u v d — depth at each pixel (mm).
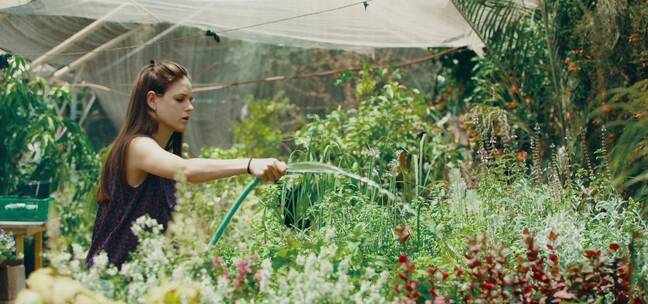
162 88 3346
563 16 6957
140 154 3195
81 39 7445
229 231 4277
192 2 6242
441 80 9281
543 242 3762
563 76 6828
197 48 10602
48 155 8273
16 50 7500
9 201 5574
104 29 7387
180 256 3076
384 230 4094
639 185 4934
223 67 12789
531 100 7250
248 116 14266
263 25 7094
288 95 15016
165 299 2646
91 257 3248
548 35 6883
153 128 3365
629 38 6082
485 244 3312
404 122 7633
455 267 3490
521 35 7141
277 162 3180
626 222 4188
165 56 9508
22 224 5484
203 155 10969
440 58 9109
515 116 7094
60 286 2568
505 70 7316
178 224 3002
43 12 6473
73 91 12328
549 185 4844
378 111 7875
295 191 5148
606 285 3289
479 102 8219
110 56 8984
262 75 14414
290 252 3508
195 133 13375
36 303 2514
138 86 3367
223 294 2852
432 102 9367
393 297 3168
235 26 6902
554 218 3863
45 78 8773
